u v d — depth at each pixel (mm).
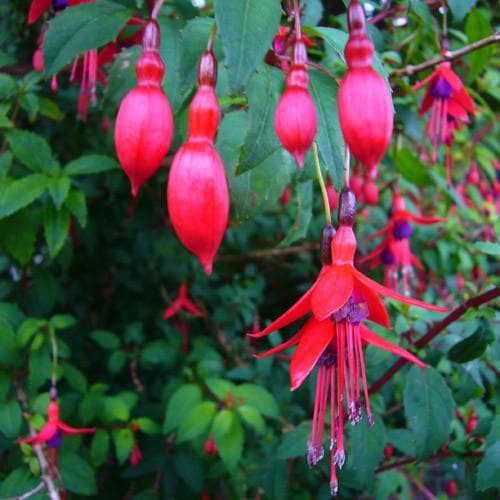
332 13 287
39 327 287
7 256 325
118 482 378
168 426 300
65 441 282
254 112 163
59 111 300
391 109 137
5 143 278
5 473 297
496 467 204
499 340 245
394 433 275
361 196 325
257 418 299
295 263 468
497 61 351
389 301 276
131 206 400
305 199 227
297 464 311
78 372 305
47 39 177
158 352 362
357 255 398
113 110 233
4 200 250
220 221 143
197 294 434
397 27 312
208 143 147
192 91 209
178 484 358
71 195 267
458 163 446
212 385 307
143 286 428
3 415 257
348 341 165
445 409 227
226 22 135
